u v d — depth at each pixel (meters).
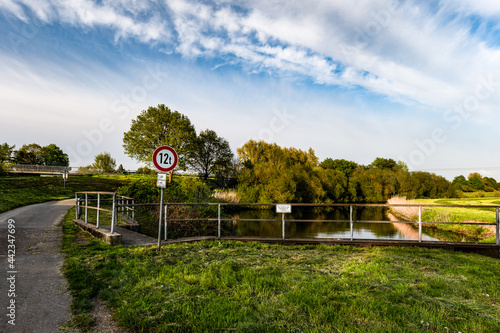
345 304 4.42
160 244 7.96
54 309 4.23
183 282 5.26
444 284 5.44
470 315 4.21
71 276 5.50
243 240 9.48
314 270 6.31
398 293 4.92
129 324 3.77
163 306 4.25
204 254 7.49
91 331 3.68
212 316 3.94
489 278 6.02
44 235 9.33
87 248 7.75
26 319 3.90
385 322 3.92
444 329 3.77
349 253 8.15
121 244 8.43
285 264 6.77
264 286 5.09
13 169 51.56
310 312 4.13
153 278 5.47
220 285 5.15
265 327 3.67
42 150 85.25
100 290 4.92
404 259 7.46
